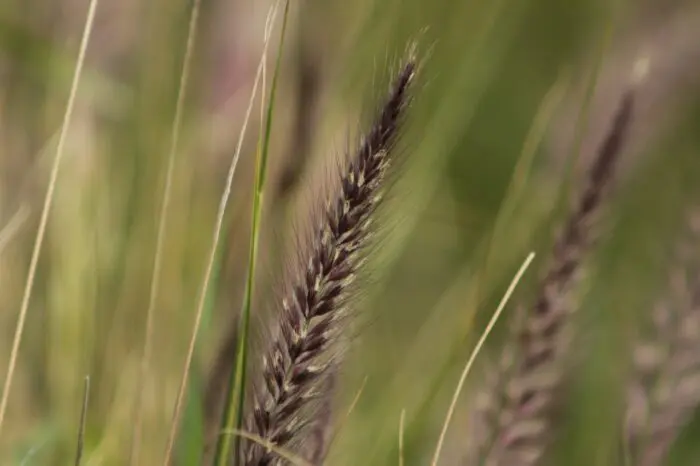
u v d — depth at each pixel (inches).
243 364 23.0
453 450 27.5
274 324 23.1
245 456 22.6
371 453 27.6
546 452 28.1
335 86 29.4
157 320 28.7
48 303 29.1
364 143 22.0
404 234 28.9
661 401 26.8
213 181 30.0
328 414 24.1
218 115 30.1
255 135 29.8
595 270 30.1
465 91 30.5
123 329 28.6
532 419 25.9
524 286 28.3
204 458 24.5
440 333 29.2
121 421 27.5
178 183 29.3
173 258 29.0
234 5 30.5
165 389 28.1
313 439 24.0
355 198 22.0
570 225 25.6
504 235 29.8
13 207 29.8
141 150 30.0
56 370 28.3
